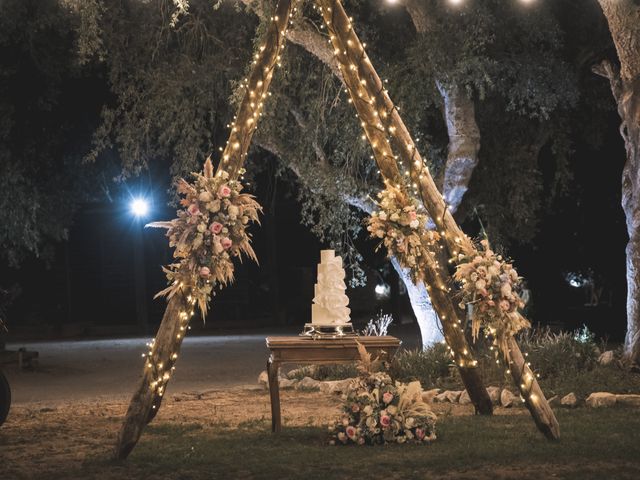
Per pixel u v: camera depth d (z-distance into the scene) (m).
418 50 15.31
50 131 21.48
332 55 14.92
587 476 6.71
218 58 17.03
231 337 27.72
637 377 12.23
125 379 17.28
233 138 8.49
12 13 18.02
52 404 12.84
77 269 33.09
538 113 17.83
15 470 7.45
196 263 8.02
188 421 10.03
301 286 36.06
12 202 20.23
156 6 17.19
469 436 8.46
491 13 15.59
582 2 17.50
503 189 18.58
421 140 16.58
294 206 34.47
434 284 9.08
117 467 7.45
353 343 8.95
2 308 25.42
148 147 18.08
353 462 7.39
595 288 31.05
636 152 13.24
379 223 8.73
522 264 27.59
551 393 11.27
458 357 9.45
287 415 10.41
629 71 13.24
